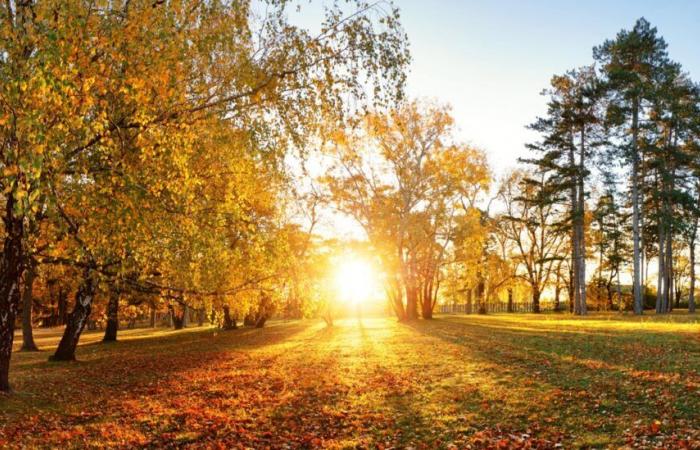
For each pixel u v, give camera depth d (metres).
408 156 37.47
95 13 7.93
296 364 18.19
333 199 37.06
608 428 8.62
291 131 10.27
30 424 10.09
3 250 11.38
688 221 40.44
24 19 7.71
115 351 25.88
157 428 9.94
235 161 10.58
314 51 9.59
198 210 10.37
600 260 56.22
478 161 38.09
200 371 17.38
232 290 12.64
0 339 12.27
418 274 40.50
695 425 8.25
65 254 9.39
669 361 13.06
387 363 17.14
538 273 56.12
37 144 6.47
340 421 10.23
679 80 39.25
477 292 52.53
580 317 36.53
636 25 38.50
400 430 9.49
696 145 39.28
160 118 8.75
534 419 9.48
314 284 12.91
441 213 37.69
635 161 36.69
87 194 8.29
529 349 17.36
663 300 40.31
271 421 10.40
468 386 12.44
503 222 55.81
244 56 9.63
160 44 8.16
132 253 9.78
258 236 11.38
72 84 6.80
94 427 9.95
